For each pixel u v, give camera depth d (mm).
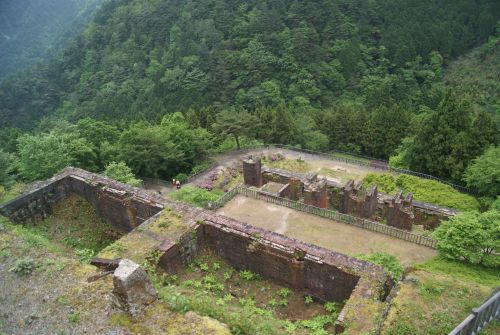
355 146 47812
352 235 19438
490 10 81312
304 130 47000
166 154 35656
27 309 10859
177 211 15844
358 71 72750
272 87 65188
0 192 22594
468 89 67625
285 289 13820
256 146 44562
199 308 10500
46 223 19188
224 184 32312
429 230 22984
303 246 13438
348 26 78188
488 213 17203
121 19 96000
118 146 35281
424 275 11742
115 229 19031
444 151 33094
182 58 72750
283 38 73188
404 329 9828
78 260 12891
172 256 13914
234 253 14750
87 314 10438
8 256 13016
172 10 88500
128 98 76500
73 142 33938
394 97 68125
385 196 24703
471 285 11188
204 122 48562
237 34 76688
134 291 10195
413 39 76312
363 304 11000
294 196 25516
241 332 9891
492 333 9227
